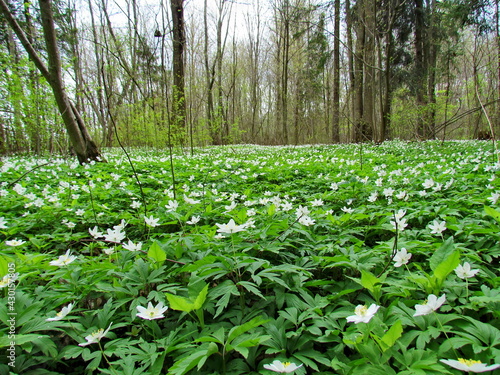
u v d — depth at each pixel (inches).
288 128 1688.0
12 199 205.9
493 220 122.5
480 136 820.6
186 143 743.1
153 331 75.8
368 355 59.7
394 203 178.7
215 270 84.1
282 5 1050.1
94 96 725.9
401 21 885.2
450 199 162.2
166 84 196.2
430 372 54.0
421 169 288.2
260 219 149.0
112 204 207.3
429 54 940.6
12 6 482.6
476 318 71.1
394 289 80.3
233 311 80.7
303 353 66.4
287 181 290.2
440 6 764.6
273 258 112.9
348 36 922.1
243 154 590.6
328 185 248.4
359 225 148.6
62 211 178.4
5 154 665.6
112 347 70.3
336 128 981.8
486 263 92.7
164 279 94.6
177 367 58.3
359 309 62.0
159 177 309.3
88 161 395.2
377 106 1208.2
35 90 453.1
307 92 1134.4
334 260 96.0
